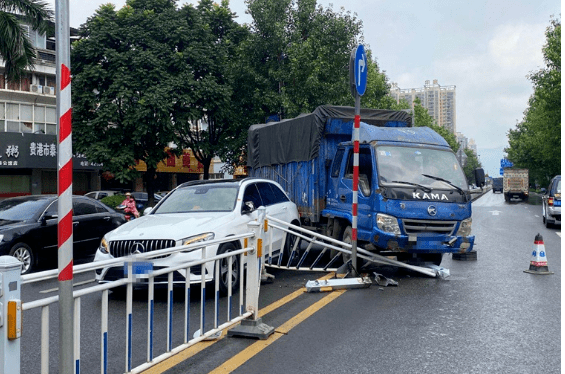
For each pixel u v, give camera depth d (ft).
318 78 83.35
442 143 30.96
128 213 61.16
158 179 138.62
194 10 85.97
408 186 27.66
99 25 79.77
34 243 33.30
